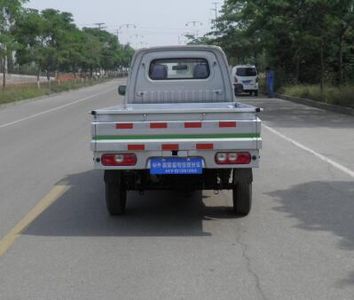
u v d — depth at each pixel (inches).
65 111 1112.8
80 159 518.9
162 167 287.3
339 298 199.8
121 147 286.0
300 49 1378.0
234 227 291.6
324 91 1192.2
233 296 201.8
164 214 321.4
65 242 268.7
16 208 337.7
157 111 283.9
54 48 2011.6
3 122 895.1
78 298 201.6
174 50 377.1
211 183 310.5
